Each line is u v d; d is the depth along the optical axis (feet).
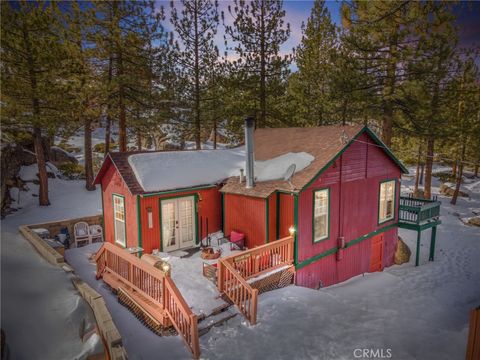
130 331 24.81
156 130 68.90
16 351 18.52
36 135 55.31
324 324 27.32
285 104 75.31
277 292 33.06
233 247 38.96
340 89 61.87
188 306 24.72
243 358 22.38
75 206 58.29
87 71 57.52
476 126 70.49
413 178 119.65
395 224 53.72
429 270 50.78
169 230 38.83
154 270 24.77
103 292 30.53
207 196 42.11
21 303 22.44
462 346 24.58
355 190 44.16
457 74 60.23
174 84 67.56
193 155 44.91
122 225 40.22
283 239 34.42
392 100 60.85
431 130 63.05
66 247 42.19
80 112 56.24
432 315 34.58
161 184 37.70
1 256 28.76
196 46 70.90
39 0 49.85
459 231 69.51
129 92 63.67
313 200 37.65
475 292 42.52
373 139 45.52
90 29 57.06
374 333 26.35
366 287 42.19
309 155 40.81
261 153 47.65
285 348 23.65
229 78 71.97
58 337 20.56
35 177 62.54
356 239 45.24
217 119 76.69
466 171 129.18
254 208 38.14
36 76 51.24
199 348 22.47
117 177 39.96
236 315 27.22
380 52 60.59
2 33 46.78
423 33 54.95
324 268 40.78
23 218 51.08
